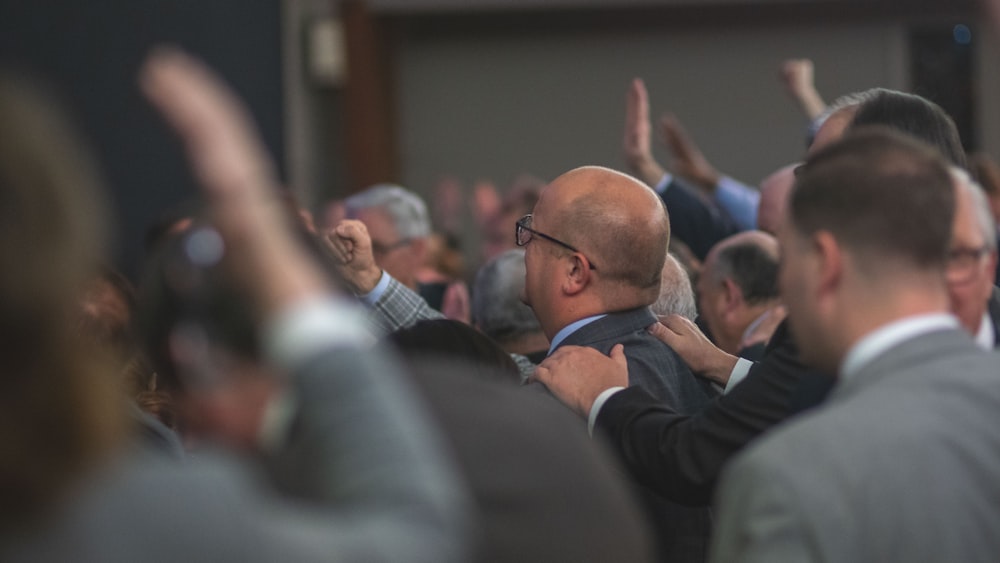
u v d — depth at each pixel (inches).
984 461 101.7
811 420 104.0
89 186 74.1
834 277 108.3
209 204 82.0
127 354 170.4
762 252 233.3
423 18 509.7
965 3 491.2
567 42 509.4
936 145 154.4
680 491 150.5
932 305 108.1
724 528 103.7
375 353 81.8
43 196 71.0
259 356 83.3
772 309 232.5
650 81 506.0
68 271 71.5
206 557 73.4
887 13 496.4
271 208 81.9
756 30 501.4
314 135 494.0
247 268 80.4
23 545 70.6
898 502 99.5
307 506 81.2
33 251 70.2
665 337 175.9
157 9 465.1
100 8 463.2
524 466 103.0
